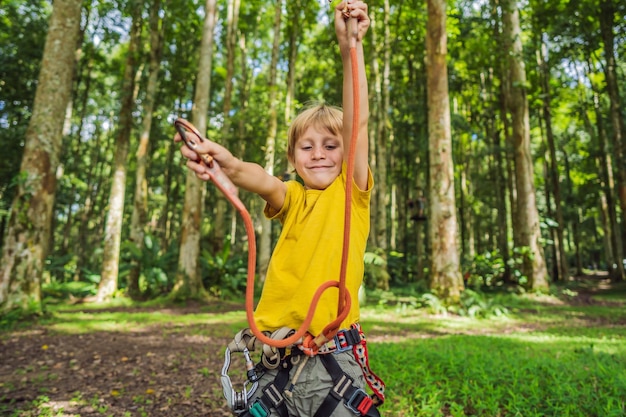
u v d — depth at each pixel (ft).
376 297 55.47
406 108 80.53
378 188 71.10
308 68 93.71
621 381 13.80
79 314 39.45
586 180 112.88
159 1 62.59
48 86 33.60
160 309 46.16
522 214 58.59
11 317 30.76
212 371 19.67
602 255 185.68
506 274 70.69
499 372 15.42
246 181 5.11
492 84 85.71
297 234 5.95
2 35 68.33
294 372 5.40
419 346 21.21
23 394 16.55
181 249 52.49
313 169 6.19
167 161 101.04
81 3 35.81
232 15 70.28
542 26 75.87
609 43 71.20
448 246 40.52
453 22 61.62
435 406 12.76
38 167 33.06
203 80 51.70
